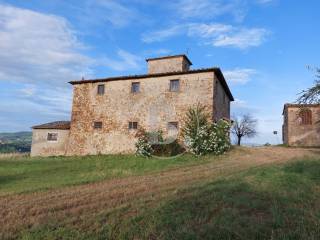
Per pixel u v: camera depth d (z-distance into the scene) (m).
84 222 6.33
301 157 18.62
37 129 28.05
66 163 20.22
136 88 25.20
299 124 30.19
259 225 5.64
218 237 5.24
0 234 5.82
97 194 9.25
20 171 17.12
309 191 8.28
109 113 25.64
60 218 6.75
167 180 11.59
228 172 12.88
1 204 8.49
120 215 6.80
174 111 23.56
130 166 17.64
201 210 6.84
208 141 20.95
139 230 5.73
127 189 9.88
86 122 26.31
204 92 22.97
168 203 7.48
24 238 5.54
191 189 9.20
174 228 5.77
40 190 10.65
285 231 5.37
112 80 26.00
